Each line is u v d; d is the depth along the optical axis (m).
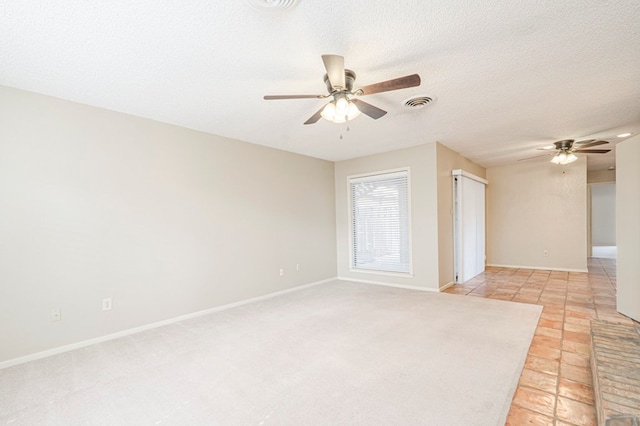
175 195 3.72
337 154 5.55
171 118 3.53
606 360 1.93
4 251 2.59
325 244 5.92
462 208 5.54
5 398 2.07
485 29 1.99
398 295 4.63
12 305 2.61
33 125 2.77
